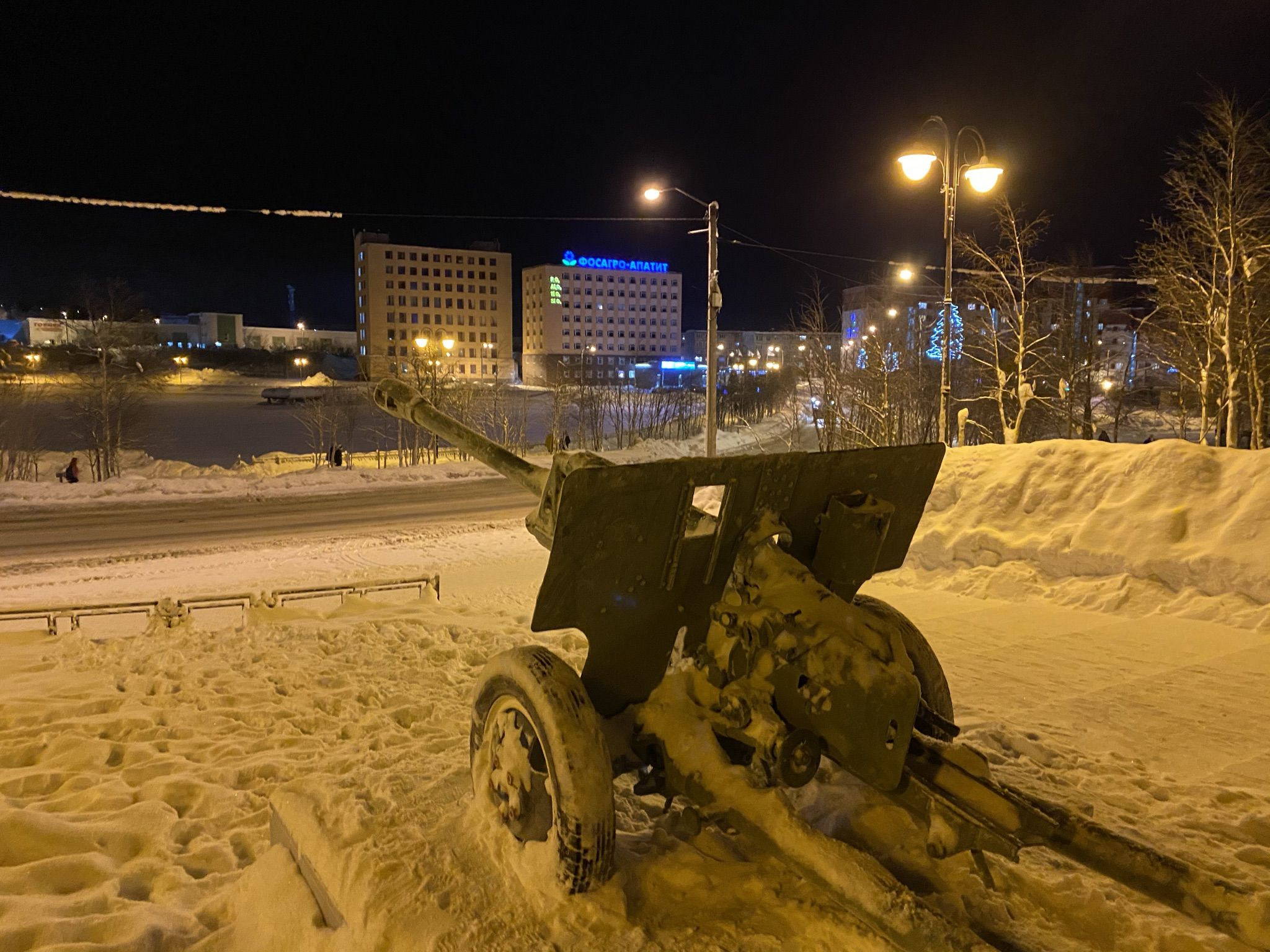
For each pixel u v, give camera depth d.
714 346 18.03
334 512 21.66
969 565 7.80
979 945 1.97
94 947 2.55
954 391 32.50
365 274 110.81
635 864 2.74
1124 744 4.03
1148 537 6.86
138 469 32.88
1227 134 19.52
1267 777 3.65
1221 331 20.97
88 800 3.65
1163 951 2.42
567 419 48.53
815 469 3.06
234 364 102.31
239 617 9.95
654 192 17.61
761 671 2.70
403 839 2.93
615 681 2.99
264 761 3.99
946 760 2.51
